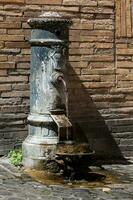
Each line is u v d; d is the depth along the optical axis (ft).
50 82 29.25
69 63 32.91
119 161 33.27
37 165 29.17
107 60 33.88
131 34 34.40
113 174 29.37
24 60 32.01
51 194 24.70
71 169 27.61
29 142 29.71
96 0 33.53
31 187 25.84
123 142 34.35
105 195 24.89
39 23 29.07
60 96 29.30
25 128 32.19
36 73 29.66
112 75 33.99
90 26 33.42
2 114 31.65
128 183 27.37
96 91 33.63
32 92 30.04
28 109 32.19
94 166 31.35
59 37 29.40
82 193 25.09
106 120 33.86
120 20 34.14
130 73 34.42
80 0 33.17
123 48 34.24
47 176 28.12
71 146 27.71
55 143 29.19
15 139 31.94
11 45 31.73
